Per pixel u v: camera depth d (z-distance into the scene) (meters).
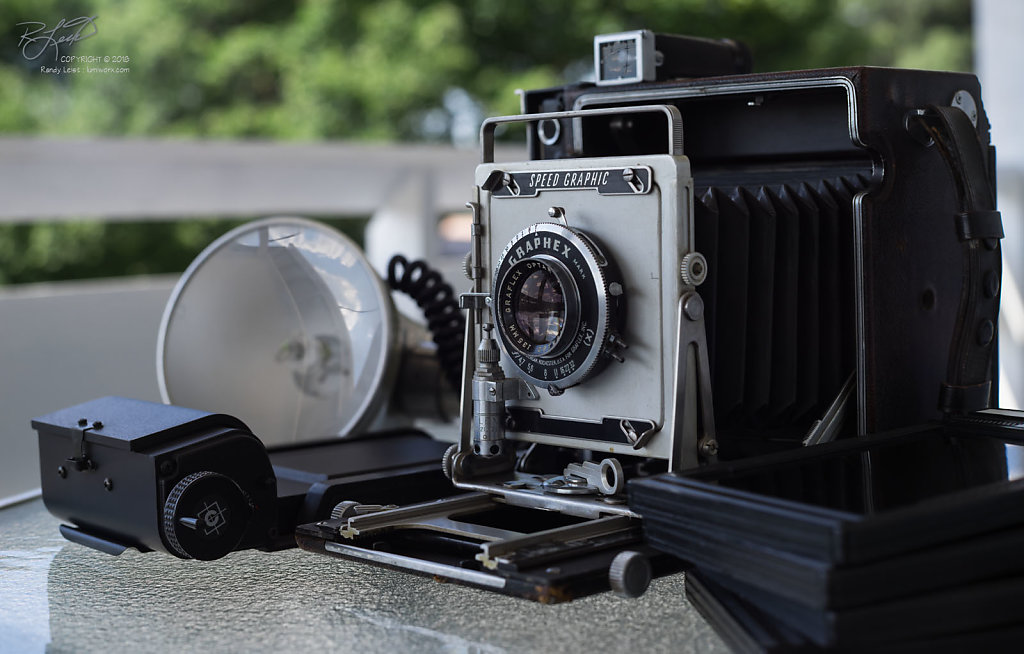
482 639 1.24
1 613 1.38
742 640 1.12
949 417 1.55
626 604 1.34
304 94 8.82
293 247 2.07
